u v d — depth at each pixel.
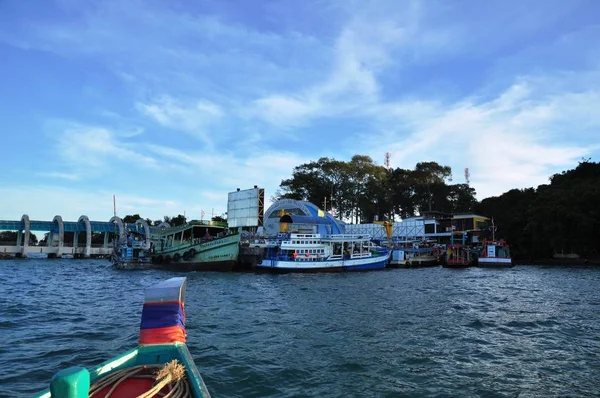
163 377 6.45
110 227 101.00
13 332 16.16
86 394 4.25
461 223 86.81
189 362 7.16
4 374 10.95
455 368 12.04
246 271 52.72
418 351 13.77
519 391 10.28
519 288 33.91
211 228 59.38
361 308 22.70
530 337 16.02
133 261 57.12
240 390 10.02
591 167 84.38
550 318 19.91
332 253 57.38
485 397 9.86
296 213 71.19
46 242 110.81
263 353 13.25
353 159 96.50
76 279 41.91
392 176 103.94
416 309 22.42
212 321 18.52
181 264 54.06
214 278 43.12
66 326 17.41
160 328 8.04
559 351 14.01
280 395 9.78
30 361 12.17
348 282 39.81
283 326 17.61
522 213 79.12
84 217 100.75
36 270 55.69
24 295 28.17
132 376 6.76
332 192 93.19
